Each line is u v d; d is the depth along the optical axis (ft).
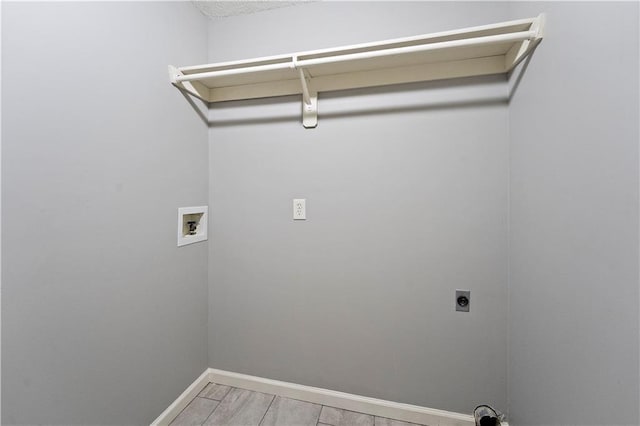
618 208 1.87
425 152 4.03
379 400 4.29
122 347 3.27
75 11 2.71
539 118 2.94
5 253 2.21
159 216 3.83
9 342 2.24
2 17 2.17
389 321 4.23
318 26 4.39
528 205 3.19
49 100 2.50
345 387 4.43
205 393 4.70
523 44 3.17
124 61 3.26
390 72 4.07
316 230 4.49
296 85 4.48
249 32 4.69
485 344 3.90
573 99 2.37
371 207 4.25
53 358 2.55
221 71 3.88
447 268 4.00
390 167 4.17
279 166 4.62
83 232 2.81
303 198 4.53
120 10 3.20
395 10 4.08
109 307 3.10
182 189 4.28
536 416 3.04
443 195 3.98
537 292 3.01
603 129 2.01
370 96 4.23
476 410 3.66
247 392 4.75
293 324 4.63
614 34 1.90
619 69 1.86
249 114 4.75
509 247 3.75
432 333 4.08
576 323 2.34
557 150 2.61
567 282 2.47
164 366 3.94
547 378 2.82
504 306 3.81
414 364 4.16
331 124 4.38
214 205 4.93
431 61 3.88
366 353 4.33
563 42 2.51
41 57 2.43
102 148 3.00
